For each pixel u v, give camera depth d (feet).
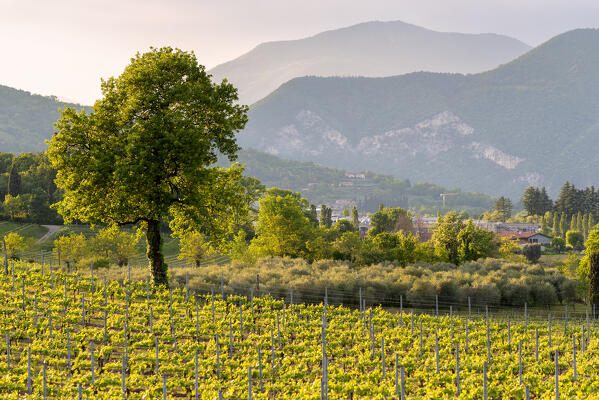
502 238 369.30
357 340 111.96
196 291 139.64
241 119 134.41
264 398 79.82
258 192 375.25
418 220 574.56
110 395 77.15
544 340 124.16
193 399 79.10
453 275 196.54
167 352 97.35
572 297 199.11
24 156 489.67
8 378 78.28
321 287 160.04
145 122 118.62
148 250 136.46
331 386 84.23
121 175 113.60
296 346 103.09
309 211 407.03
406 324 128.57
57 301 116.47
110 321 106.52
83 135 120.67
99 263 219.00
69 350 86.89
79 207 125.18
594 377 94.48
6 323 101.09
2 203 401.29
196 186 127.85
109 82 127.34
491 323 137.69
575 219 651.66
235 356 98.12
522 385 88.63
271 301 132.05
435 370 97.04
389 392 83.76
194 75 129.90
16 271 138.00
